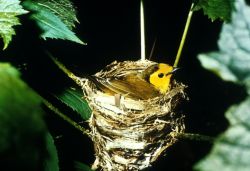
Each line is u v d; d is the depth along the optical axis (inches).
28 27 133.3
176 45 213.6
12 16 112.4
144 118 148.1
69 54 193.2
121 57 219.8
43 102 143.2
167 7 221.6
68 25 141.5
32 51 152.0
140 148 147.6
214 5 122.8
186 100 172.7
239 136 58.0
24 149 62.2
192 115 164.1
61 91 151.1
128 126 147.6
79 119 171.9
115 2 222.8
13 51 148.9
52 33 132.2
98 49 215.8
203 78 157.9
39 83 151.3
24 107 65.2
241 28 63.0
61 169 151.1
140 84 174.7
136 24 225.5
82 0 218.7
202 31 196.4
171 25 220.4
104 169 157.3
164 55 216.8
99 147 154.4
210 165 56.6
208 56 62.3
